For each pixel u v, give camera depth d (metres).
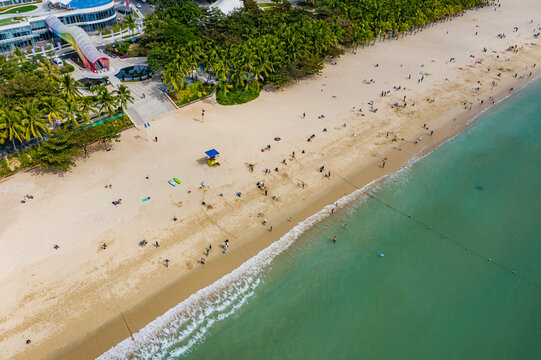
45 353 44.78
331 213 68.81
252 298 53.69
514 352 49.25
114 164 75.50
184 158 78.50
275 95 105.19
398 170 81.00
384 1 156.00
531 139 93.75
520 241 65.94
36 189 68.12
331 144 86.25
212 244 60.38
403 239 65.12
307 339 49.38
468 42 155.12
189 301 52.12
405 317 52.91
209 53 99.38
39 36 118.19
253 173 75.62
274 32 115.94
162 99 96.75
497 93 115.00
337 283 56.91
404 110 102.25
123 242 59.06
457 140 92.00
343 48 140.62
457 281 58.38
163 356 45.91
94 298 51.00
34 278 52.59
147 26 116.00
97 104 82.25
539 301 56.16
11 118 67.94
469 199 74.56
